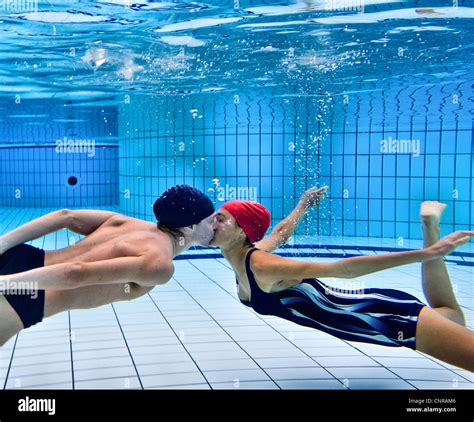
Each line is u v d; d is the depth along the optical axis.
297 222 3.35
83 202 16.95
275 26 5.97
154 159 11.85
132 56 7.42
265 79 8.77
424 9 5.32
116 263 2.09
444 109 10.30
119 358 3.70
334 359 3.75
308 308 2.96
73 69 8.20
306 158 11.16
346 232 11.15
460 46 6.77
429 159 10.50
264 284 2.85
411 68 7.89
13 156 16.92
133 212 12.48
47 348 3.92
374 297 3.02
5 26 5.98
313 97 10.16
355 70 8.05
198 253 9.16
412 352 3.93
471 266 7.86
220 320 4.84
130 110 12.05
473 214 10.20
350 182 11.08
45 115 13.13
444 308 3.22
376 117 10.80
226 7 5.33
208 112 11.16
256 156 11.20
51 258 2.35
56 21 5.81
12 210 16.20
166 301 5.63
